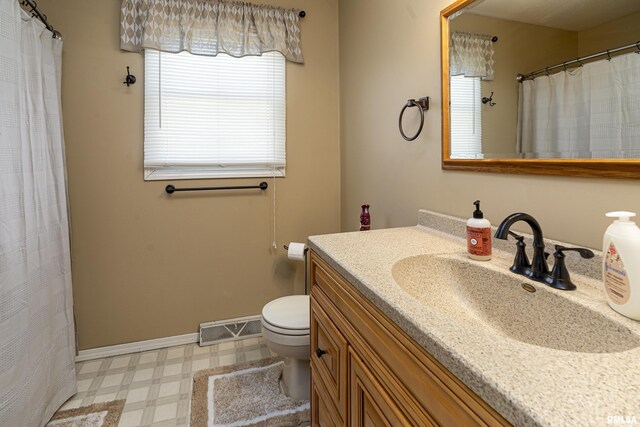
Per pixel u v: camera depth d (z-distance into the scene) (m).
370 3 1.86
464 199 1.27
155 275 2.07
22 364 1.26
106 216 1.96
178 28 1.96
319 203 2.35
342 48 2.25
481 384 0.47
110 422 1.49
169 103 2.01
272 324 1.56
